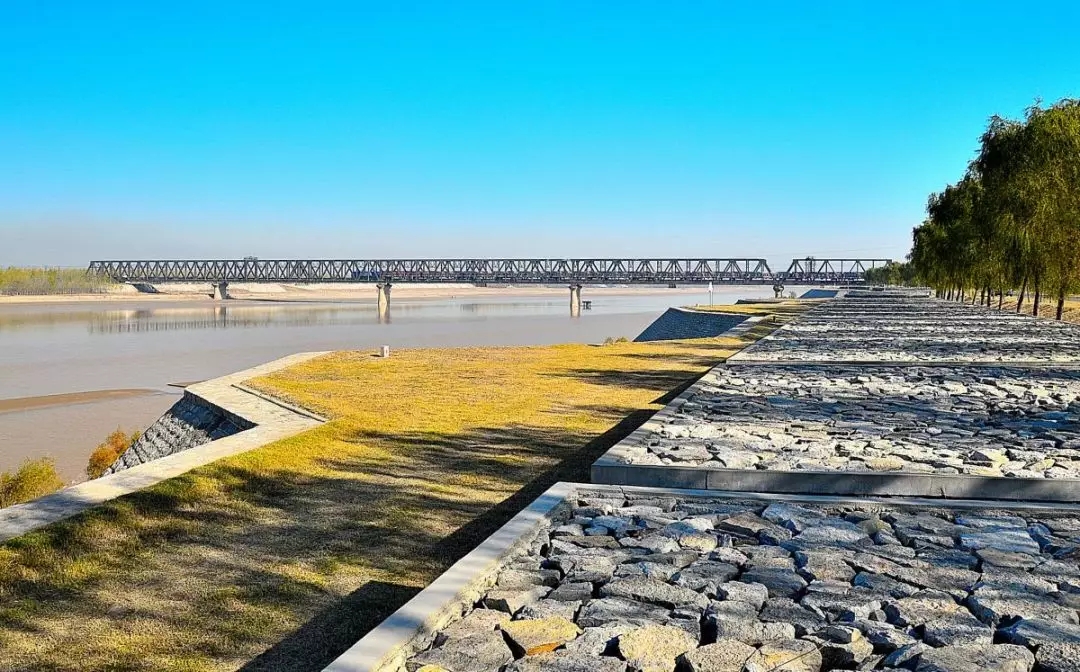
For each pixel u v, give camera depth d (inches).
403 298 6190.9
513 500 322.3
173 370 1544.0
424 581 242.8
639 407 533.3
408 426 470.0
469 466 376.2
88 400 1205.1
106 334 2381.9
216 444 414.6
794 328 1085.1
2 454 878.4
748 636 148.5
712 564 187.9
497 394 599.8
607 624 155.6
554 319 3334.2
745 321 1517.0
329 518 303.6
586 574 182.5
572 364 818.2
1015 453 292.7
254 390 665.6
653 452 302.5
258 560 261.4
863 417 381.4
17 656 197.6
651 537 206.7
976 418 374.9
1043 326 1053.2
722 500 242.4
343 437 441.4
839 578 178.1
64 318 3110.2
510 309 4382.4
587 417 496.1
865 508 232.7
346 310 4028.1
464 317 3464.6
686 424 365.4
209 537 284.2
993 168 1115.3
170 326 2741.1
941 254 1675.7
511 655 143.6
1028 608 159.9
